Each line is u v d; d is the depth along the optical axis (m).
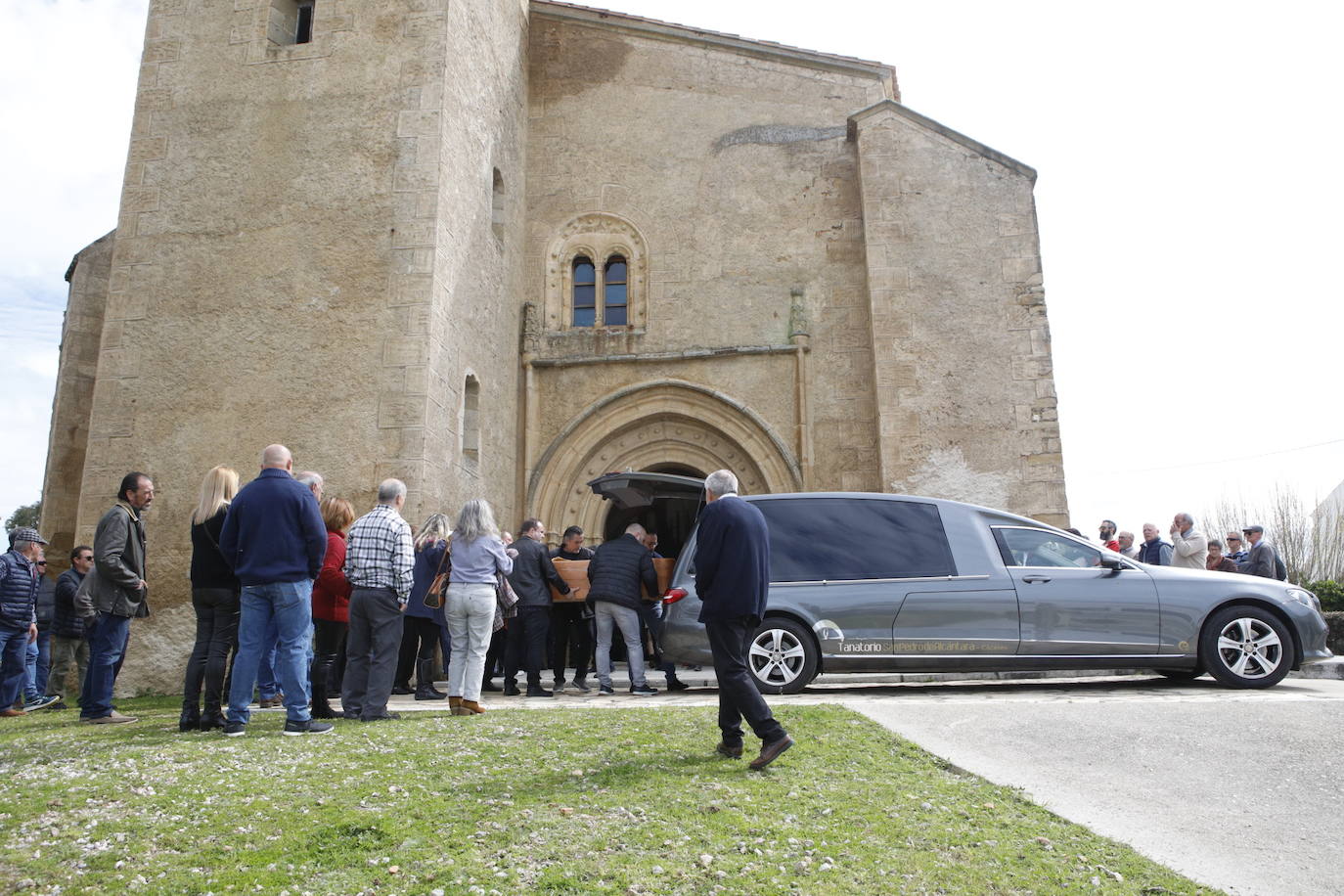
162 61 12.05
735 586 4.77
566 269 14.59
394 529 6.43
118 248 11.45
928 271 13.27
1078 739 5.32
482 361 12.55
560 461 13.84
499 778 4.42
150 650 10.27
